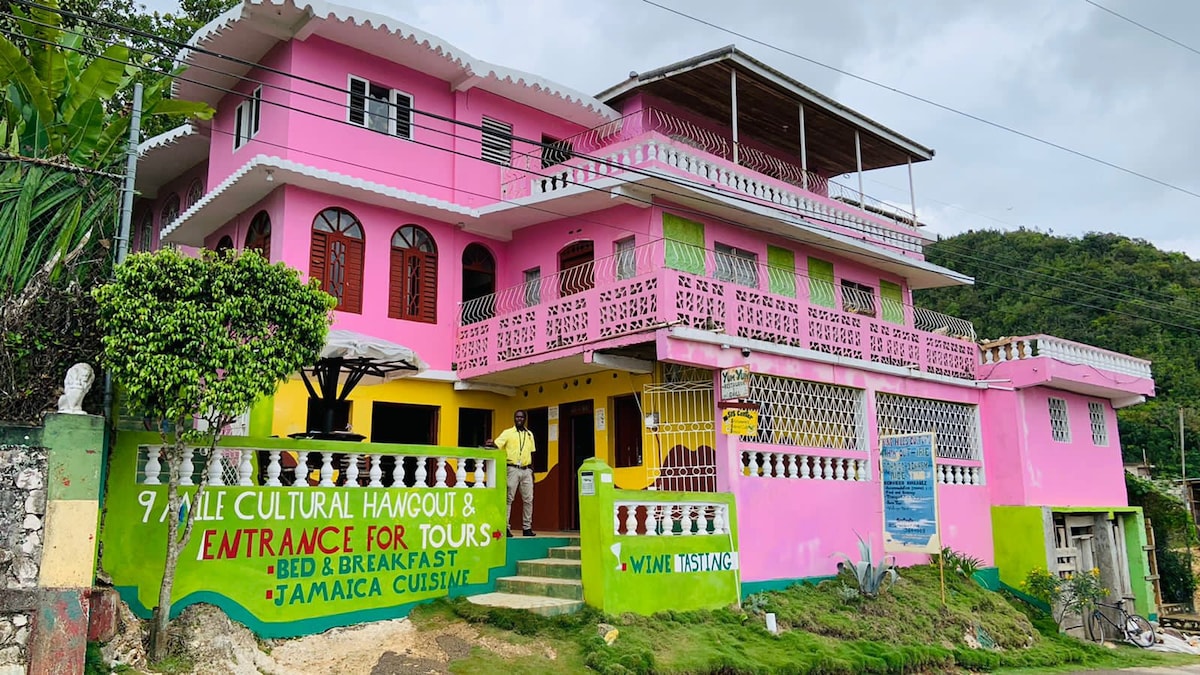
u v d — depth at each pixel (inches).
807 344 583.5
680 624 437.4
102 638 303.7
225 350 307.0
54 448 294.7
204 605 344.5
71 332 330.3
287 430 550.3
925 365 674.2
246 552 358.9
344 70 602.9
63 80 522.6
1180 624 787.4
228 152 641.0
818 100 735.1
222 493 356.8
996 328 1568.7
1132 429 1471.5
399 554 407.2
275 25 569.3
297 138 572.1
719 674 388.5
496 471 457.7
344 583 385.1
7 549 282.7
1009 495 692.1
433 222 645.3
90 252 351.9
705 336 510.9
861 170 816.9
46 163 353.1
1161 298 1515.7
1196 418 1409.9
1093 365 754.2
